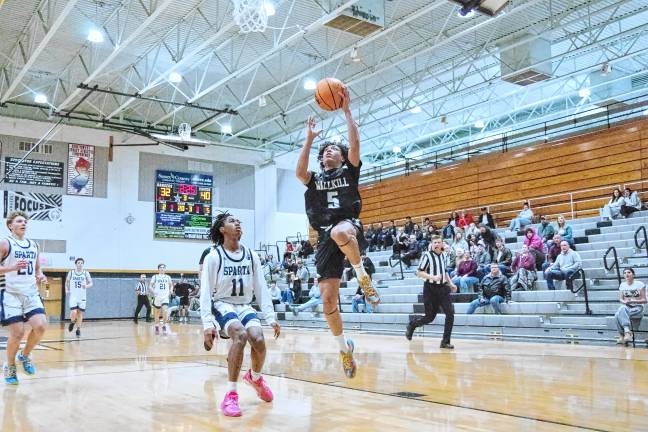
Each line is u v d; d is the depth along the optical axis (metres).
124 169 24.30
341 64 18.86
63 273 22.69
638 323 9.58
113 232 23.78
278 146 27.50
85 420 4.04
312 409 4.33
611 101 19.97
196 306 21.53
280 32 15.45
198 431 3.66
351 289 17.02
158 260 24.64
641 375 6.04
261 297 4.75
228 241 4.62
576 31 17.45
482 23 14.38
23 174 22.30
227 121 24.58
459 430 3.59
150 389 5.39
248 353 8.65
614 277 11.45
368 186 25.83
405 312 14.23
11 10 15.12
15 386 5.61
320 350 9.15
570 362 7.26
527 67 16.47
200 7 15.05
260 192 27.27
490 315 11.62
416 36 16.86
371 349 9.23
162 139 21.66
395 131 24.78
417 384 5.49
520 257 12.70
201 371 6.70
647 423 3.76
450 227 18.00
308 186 4.55
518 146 20.86
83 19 15.66
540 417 3.96
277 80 18.77
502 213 20.56
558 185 19.09
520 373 6.23
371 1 13.36
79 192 23.27
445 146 25.31
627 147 17.55
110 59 15.41
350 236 4.23
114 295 23.62
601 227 15.01
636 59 19.59
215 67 19.03
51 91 21.12
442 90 21.64
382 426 3.73
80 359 8.11
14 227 5.87
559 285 11.98
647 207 15.39
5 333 14.37
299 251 22.28
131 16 15.40
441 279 9.24
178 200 25.27
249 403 4.61
